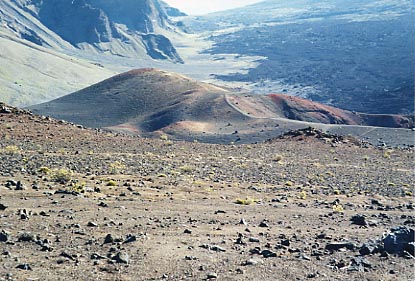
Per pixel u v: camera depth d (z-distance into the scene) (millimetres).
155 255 12703
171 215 17703
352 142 60469
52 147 33812
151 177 26172
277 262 12781
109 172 26312
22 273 10773
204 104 199000
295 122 171750
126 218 16500
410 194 29766
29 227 14297
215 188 25359
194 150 42812
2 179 21328
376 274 12039
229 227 16594
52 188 20375
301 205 22766
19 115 44438
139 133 166375
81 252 12523
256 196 24469
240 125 172000
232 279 11352
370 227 18125
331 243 14609
